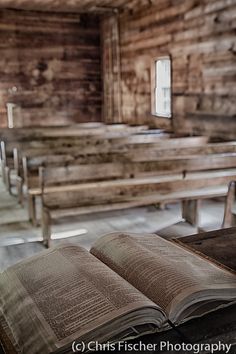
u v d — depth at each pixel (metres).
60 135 6.25
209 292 0.83
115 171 3.83
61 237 3.63
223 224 3.73
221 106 5.74
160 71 7.54
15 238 3.64
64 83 9.13
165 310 0.80
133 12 7.84
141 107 7.95
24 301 0.85
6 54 8.57
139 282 0.89
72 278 0.89
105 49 9.02
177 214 4.27
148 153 4.49
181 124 6.74
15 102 8.81
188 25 6.29
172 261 0.96
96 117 9.54
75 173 3.70
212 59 5.83
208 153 4.70
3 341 0.79
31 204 3.96
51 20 8.75
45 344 0.72
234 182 3.68
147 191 3.71
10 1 7.68
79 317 0.76
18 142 5.41
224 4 5.46
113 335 0.73
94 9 8.41
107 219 4.14
